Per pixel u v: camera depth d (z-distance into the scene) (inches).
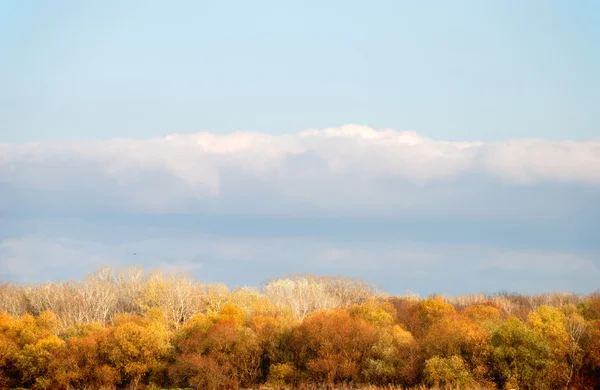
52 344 4190.5
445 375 3440.0
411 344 3809.1
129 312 5536.4
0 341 4210.1
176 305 5393.7
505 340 3496.6
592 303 4379.9
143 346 4094.5
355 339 3929.6
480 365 3508.9
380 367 3678.6
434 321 4379.9
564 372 3444.9
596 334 3526.1
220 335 4077.3
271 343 4128.9
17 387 4148.6
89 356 4079.7
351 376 3789.4
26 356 4160.9
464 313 4702.3
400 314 4936.0
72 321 5157.5
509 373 3425.2
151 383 4035.4
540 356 3442.4
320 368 3831.2
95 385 4013.3
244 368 4015.8
